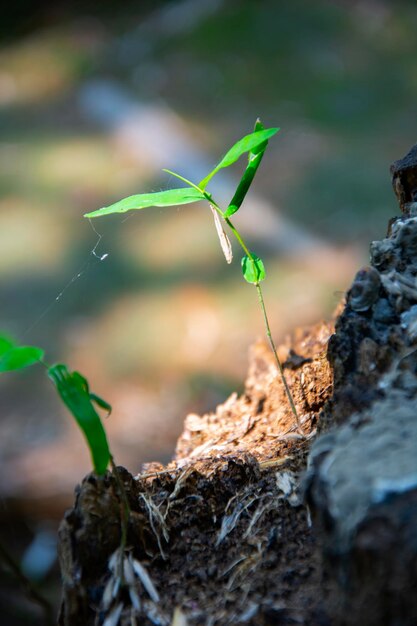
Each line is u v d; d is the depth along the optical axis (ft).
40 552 3.21
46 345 4.26
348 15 7.40
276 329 4.11
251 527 1.55
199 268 4.77
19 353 1.47
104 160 5.85
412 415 1.42
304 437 1.67
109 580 1.50
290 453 1.65
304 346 1.86
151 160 5.71
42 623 2.65
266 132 1.54
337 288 4.34
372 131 5.82
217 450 1.69
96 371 4.06
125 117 6.40
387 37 7.02
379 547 1.35
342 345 1.51
